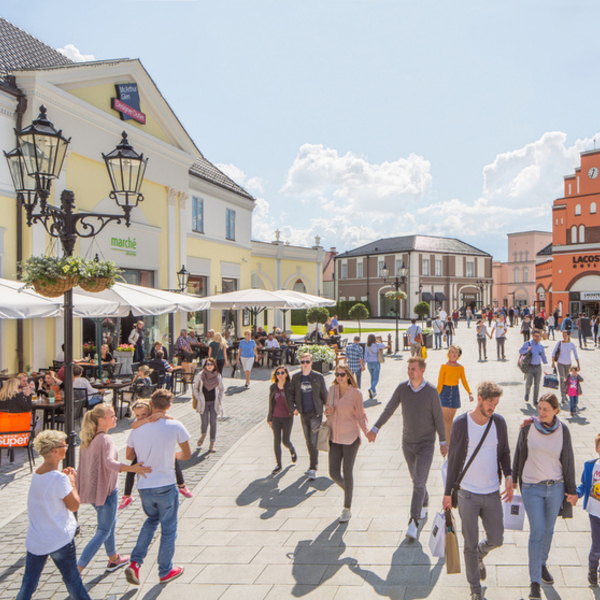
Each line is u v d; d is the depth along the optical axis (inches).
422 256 2544.3
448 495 174.2
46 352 573.3
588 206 1608.0
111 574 201.2
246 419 465.1
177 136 826.2
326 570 197.9
